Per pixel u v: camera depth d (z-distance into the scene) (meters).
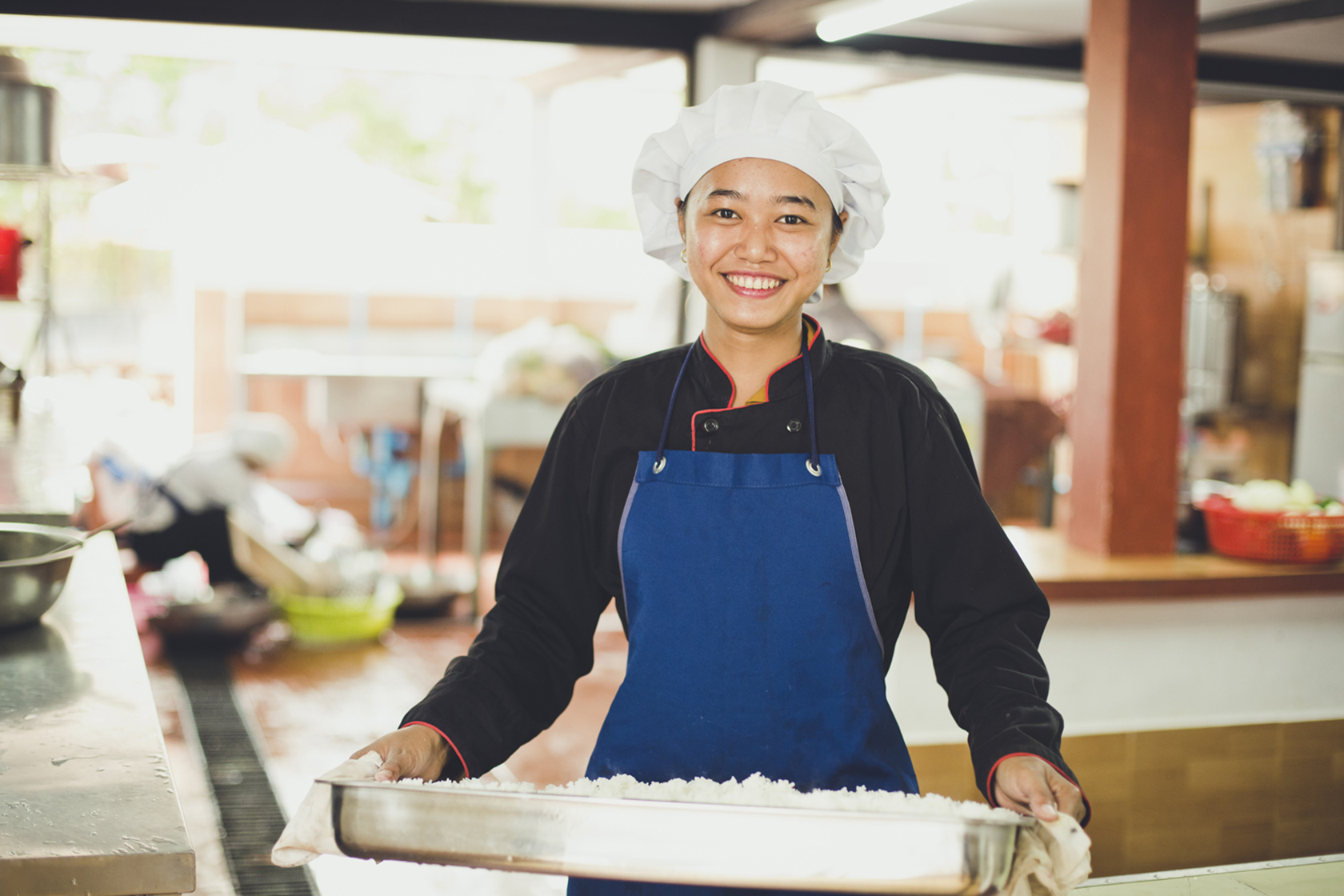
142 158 5.42
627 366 1.49
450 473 7.25
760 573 1.33
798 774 1.31
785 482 1.36
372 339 7.57
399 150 8.98
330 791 1.04
